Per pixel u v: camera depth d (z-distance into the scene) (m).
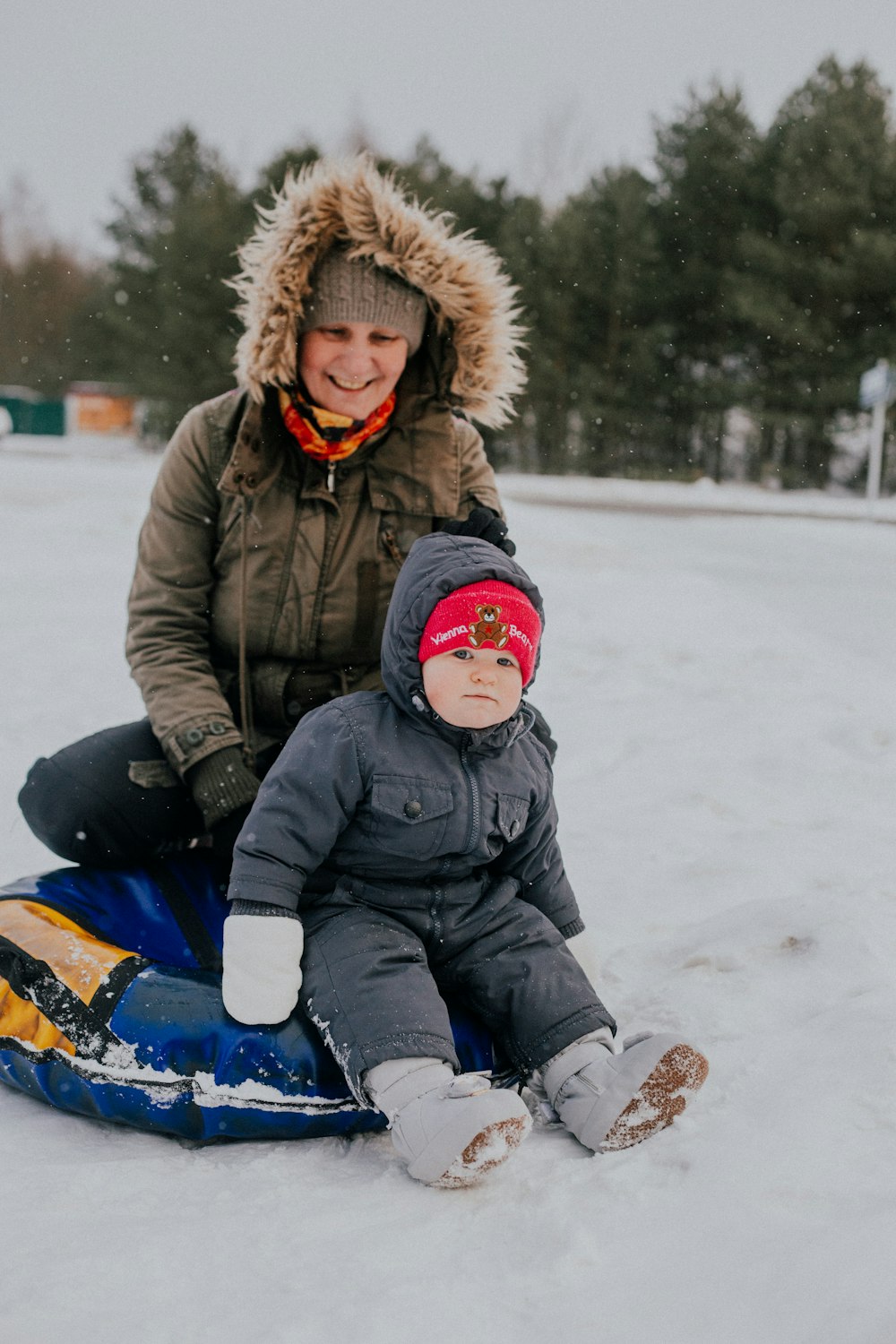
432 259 2.66
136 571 2.82
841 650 6.63
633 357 34.97
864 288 31.02
